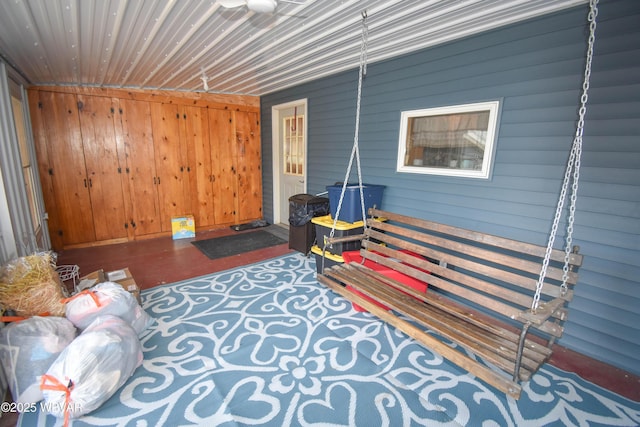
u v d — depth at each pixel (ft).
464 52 9.06
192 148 17.67
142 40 9.25
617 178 6.79
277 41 9.64
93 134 14.82
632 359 6.89
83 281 9.11
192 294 10.24
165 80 14.32
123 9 7.16
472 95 8.98
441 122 10.00
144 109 15.94
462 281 7.82
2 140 7.97
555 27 7.35
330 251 11.32
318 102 14.89
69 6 6.91
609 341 7.17
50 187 14.07
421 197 10.71
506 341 6.43
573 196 6.05
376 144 12.14
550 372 6.93
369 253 10.00
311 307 9.45
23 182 9.70
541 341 8.07
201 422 5.38
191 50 10.30
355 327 8.39
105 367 5.63
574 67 7.14
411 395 6.07
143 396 5.92
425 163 10.66
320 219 11.87
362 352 7.34
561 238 7.70
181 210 17.81
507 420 5.58
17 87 11.62
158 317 8.77
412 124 10.87
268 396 5.98
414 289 8.54
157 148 16.58
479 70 8.77
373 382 6.39
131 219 16.33
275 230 18.61
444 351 6.07
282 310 9.25
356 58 11.28
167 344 7.54
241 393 6.04
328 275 9.92
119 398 5.86
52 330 6.09
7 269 6.69
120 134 15.47
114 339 5.98
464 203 9.52
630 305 6.84
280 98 17.53
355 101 12.84
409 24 8.25
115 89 15.07
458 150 9.67
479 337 6.46
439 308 7.72
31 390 5.68
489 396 6.12
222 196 19.25
